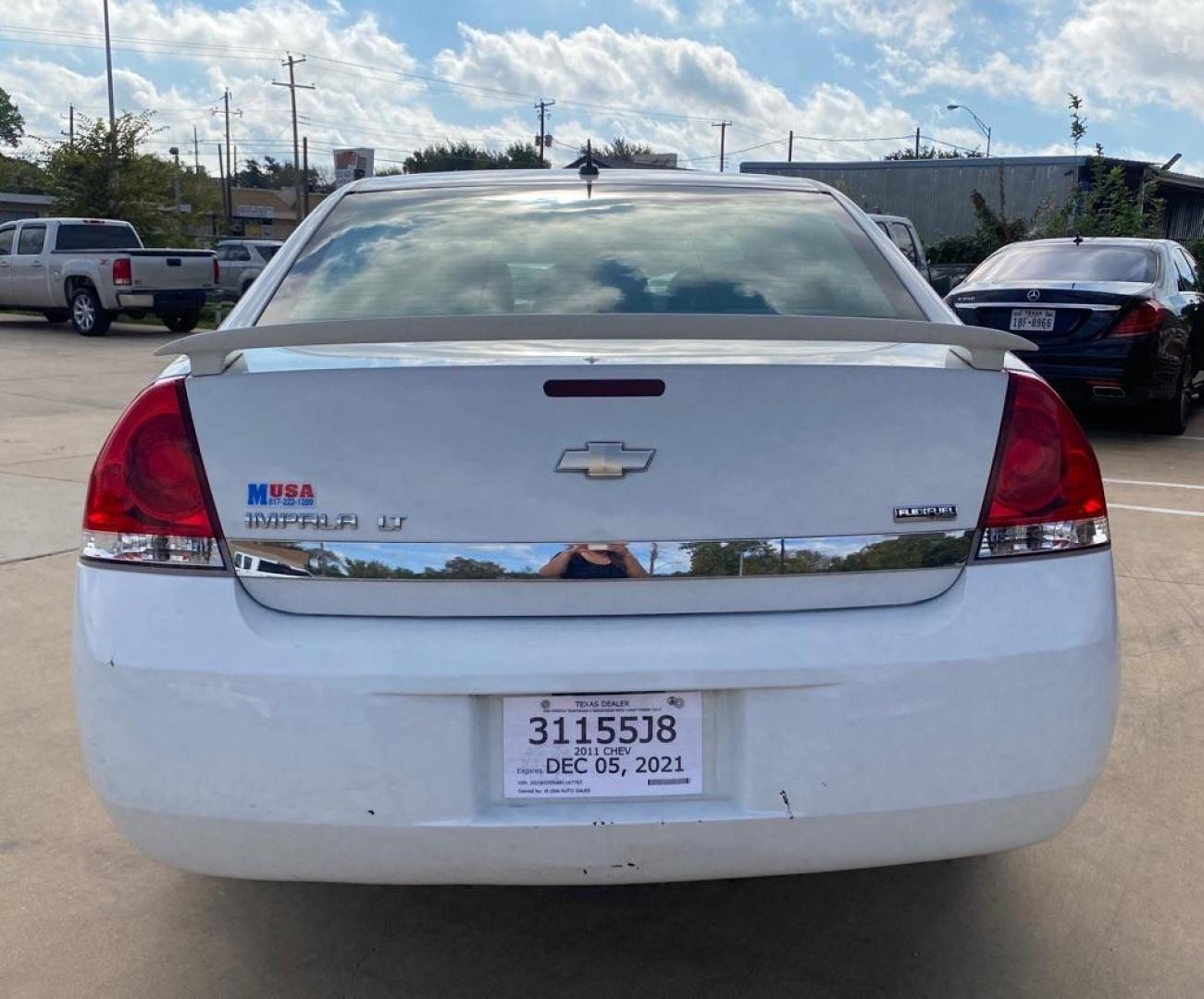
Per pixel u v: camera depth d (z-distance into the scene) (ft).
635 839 6.15
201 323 67.82
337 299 8.15
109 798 6.26
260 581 6.17
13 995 7.26
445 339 5.91
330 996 7.31
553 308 8.02
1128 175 79.92
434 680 5.96
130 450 6.29
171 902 8.32
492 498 6.05
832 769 6.14
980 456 6.36
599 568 6.08
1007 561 6.39
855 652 6.10
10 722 11.21
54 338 57.36
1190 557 16.85
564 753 6.15
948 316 8.10
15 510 19.65
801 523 6.18
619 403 6.05
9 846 9.00
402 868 6.19
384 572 6.09
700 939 7.91
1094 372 25.49
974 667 6.19
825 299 8.22
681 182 9.87
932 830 6.31
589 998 7.28
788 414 6.14
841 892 8.46
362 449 6.06
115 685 6.14
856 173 102.42
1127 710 11.45
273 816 6.09
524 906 8.32
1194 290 29.55
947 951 7.73
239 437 6.15
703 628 6.10
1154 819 9.36
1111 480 22.39
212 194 145.89
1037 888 8.44
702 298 8.16
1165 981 7.38
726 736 6.23
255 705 6.01
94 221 60.85
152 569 6.24
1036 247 29.40
